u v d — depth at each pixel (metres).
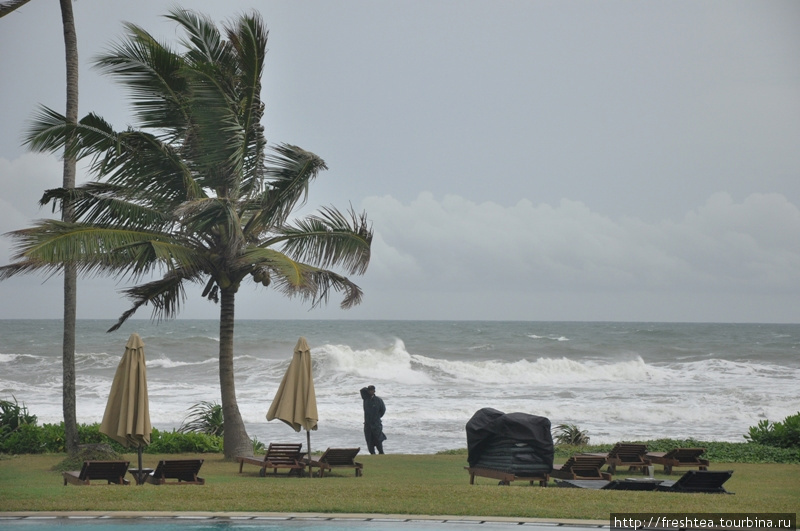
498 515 17.50
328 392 70.38
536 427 23.69
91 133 27.50
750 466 29.98
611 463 28.62
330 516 17.23
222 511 17.72
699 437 46.81
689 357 123.12
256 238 31.84
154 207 30.09
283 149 30.44
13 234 25.64
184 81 29.17
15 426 35.78
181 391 69.81
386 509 18.02
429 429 49.03
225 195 30.88
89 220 28.48
